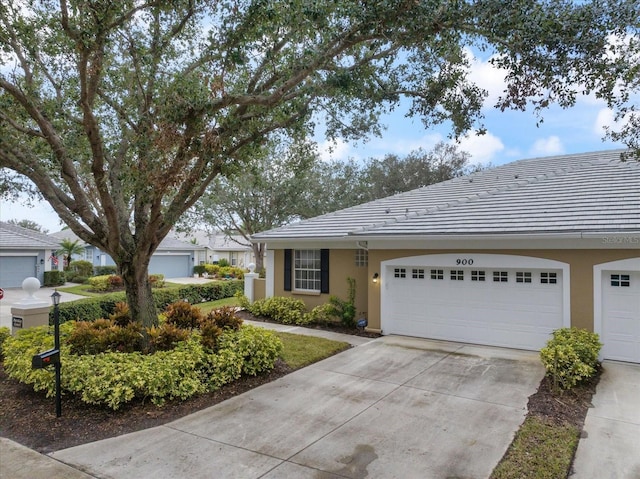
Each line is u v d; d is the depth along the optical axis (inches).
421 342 409.4
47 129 280.7
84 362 256.4
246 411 244.4
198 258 1943.9
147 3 247.6
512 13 198.7
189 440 207.9
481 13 204.1
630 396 261.6
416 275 435.8
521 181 505.4
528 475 173.3
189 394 259.1
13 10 245.6
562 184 455.8
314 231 539.8
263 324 512.7
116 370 249.8
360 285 501.4
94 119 257.9
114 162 331.0
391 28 225.0
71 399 255.4
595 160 535.8
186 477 174.2
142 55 280.2
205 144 254.2
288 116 289.4
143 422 229.3
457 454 191.8
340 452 195.2
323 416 236.4
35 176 294.8
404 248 438.0
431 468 180.1
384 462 185.6
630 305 329.4
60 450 198.2
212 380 280.2
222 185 1074.7
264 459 189.0
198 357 280.4
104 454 193.9
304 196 1159.0
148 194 270.5
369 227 477.1
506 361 338.3
